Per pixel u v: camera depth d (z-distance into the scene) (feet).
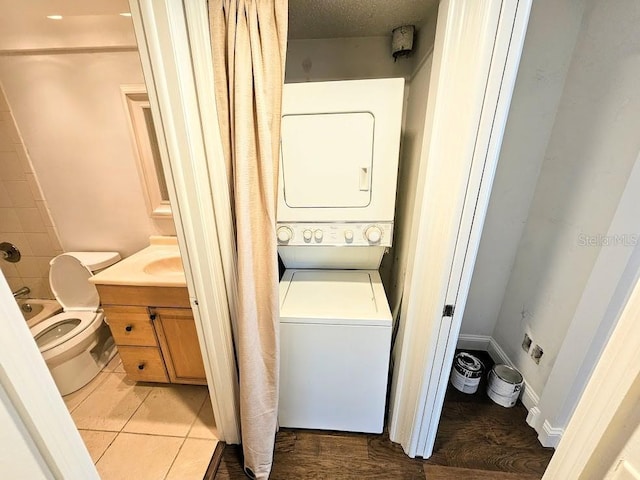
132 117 5.44
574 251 4.30
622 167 3.51
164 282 4.79
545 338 4.91
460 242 3.15
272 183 3.23
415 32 4.58
